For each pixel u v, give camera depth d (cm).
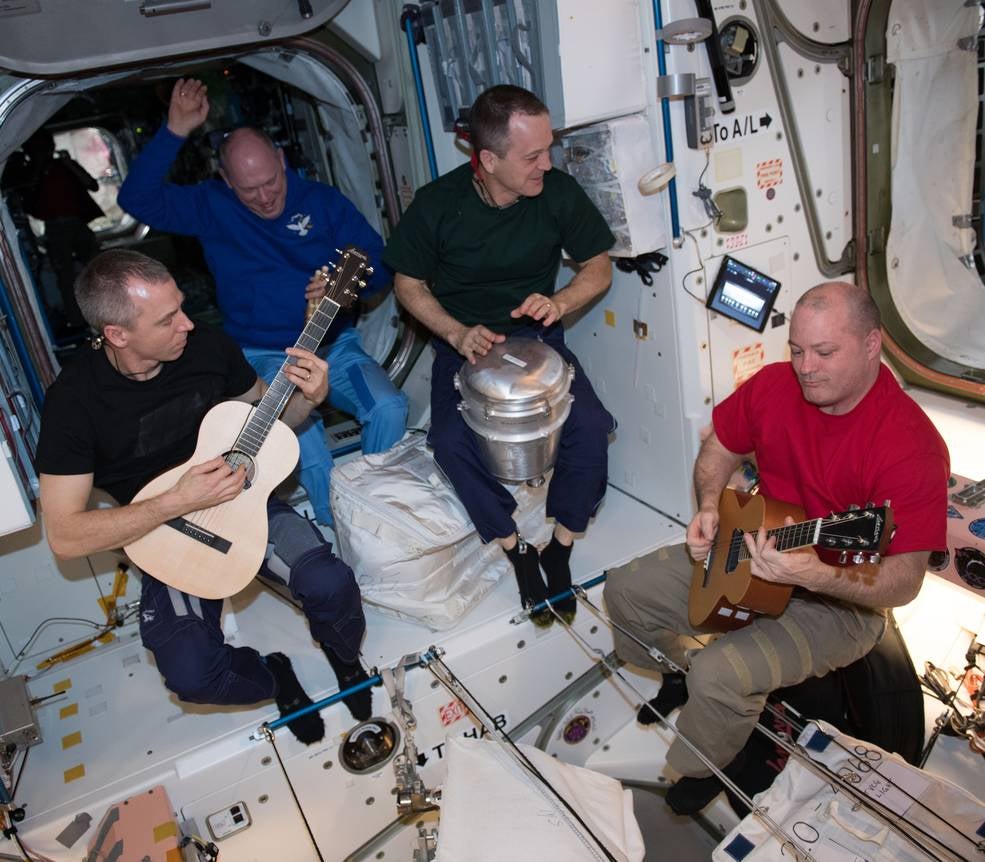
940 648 251
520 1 221
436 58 272
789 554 181
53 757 233
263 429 219
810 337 185
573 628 257
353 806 243
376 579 250
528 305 233
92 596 280
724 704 202
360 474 258
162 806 212
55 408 204
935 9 244
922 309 280
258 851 237
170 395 217
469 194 244
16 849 212
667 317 260
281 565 230
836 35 248
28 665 273
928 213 268
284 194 287
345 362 306
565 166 261
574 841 196
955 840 184
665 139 237
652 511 299
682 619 233
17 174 414
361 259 228
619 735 275
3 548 266
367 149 332
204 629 218
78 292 195
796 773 202
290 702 231
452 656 243
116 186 468
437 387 258
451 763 218
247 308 301
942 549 185
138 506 203
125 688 256
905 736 225
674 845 252
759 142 248
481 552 266
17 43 248
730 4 230
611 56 228
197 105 277
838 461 198
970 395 273
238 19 271
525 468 231
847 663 213
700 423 271
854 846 186
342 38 303
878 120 257
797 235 265
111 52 261
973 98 249
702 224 248
